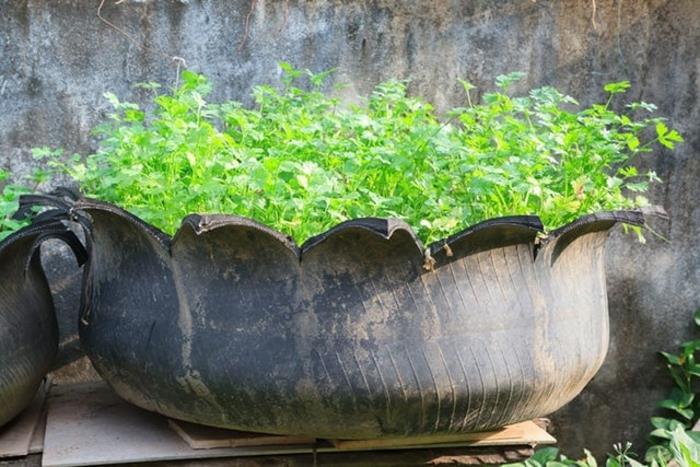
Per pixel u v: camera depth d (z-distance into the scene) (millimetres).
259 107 4234
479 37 4383
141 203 3365
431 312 3061
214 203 3119
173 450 3303
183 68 4145
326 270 3014
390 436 3211
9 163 4051
